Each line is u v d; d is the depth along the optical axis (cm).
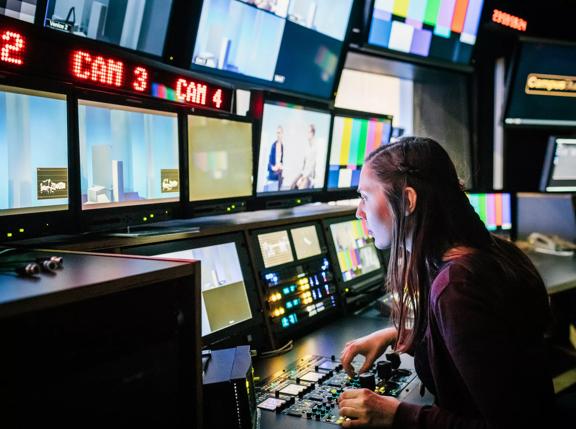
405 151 139
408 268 139
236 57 268
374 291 285
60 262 116
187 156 197
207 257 190
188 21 241
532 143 480
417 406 130
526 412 115
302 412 148
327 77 326
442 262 132
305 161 284
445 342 125
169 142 190
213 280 189
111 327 108
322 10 301
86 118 158
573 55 446
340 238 272
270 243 223
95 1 211
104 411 106
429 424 125
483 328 118
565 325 380
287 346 204
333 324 237
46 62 170
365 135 327
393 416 129
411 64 395
